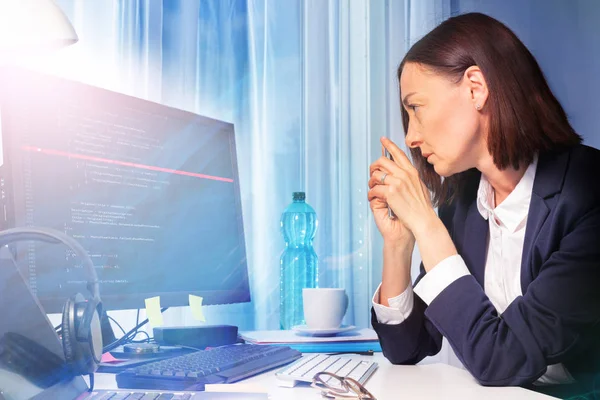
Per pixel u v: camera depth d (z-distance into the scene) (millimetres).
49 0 1046
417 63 1125
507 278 1154
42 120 945
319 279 2066
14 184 886
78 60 1717
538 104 1082
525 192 1117
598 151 1104
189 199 1215
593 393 996
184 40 1869
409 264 1172
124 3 1786
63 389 660
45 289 892
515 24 2418
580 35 2447
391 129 2227
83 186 997
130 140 1101
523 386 918
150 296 1084
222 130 1340
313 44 2105
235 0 1993
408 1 2303
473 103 1088
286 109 2057
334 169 2117
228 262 1293
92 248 992
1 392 558
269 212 2000
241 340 1271
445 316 968
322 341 1214
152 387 780
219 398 678
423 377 953
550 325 928
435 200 1311
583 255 966
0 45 1033
